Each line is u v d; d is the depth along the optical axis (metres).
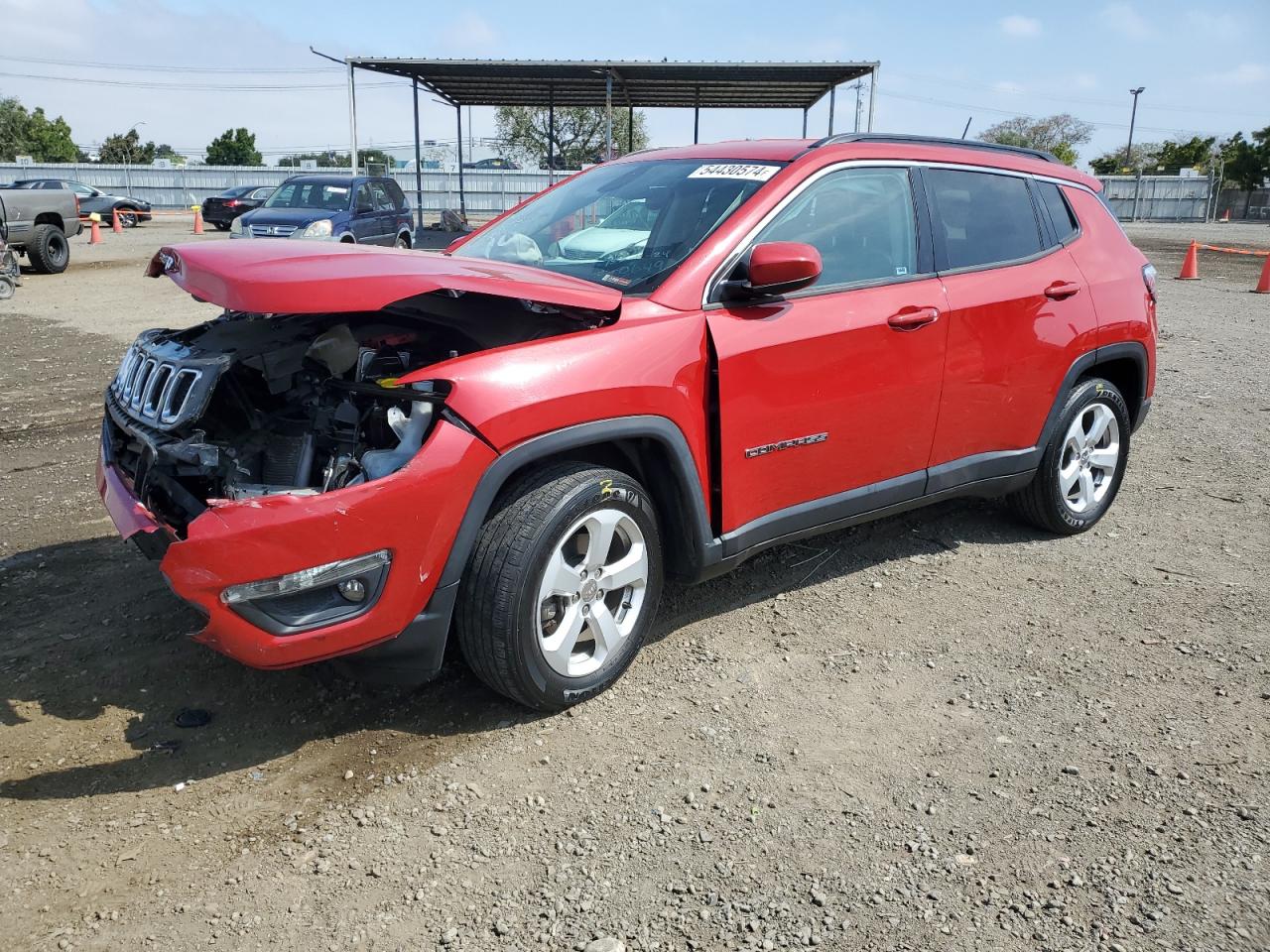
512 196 37.78
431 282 2.85
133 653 3.60
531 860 2.59
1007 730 3.22
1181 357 9.79
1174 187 49.03
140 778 2.90
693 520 3.42
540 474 3.09
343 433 3.05
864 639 3.83
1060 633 3.90
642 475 3.47
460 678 3.48
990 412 4.29
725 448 3.42
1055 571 4.49
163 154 84.06
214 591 2.60
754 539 3.62
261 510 2.61
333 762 3.00
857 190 3.89
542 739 3.13
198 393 3.02
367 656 2.96
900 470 4.04
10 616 3.87
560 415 3.00
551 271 3.72
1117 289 4.77
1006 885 2.51
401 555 2.79
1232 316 12.63
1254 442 6.71
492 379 2.91
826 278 3.74
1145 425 7.17
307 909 2.40
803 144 3.99
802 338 3.55
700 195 3.80
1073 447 4.78
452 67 17.48
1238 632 3.92
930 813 2.79
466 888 2.49
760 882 2.52
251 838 2.66
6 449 6.32
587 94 20.42
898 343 3.85
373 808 2.79
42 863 2.54
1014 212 4.47
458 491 2.85
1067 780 2.95
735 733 3.18
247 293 2.74
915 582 4.35
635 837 2.68
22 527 4.87
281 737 3.12
